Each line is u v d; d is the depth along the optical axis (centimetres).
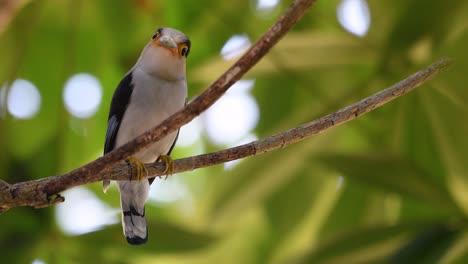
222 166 1298
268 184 1116
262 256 1230
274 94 1217
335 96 1103
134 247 1120
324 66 1076
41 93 1235
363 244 1045
